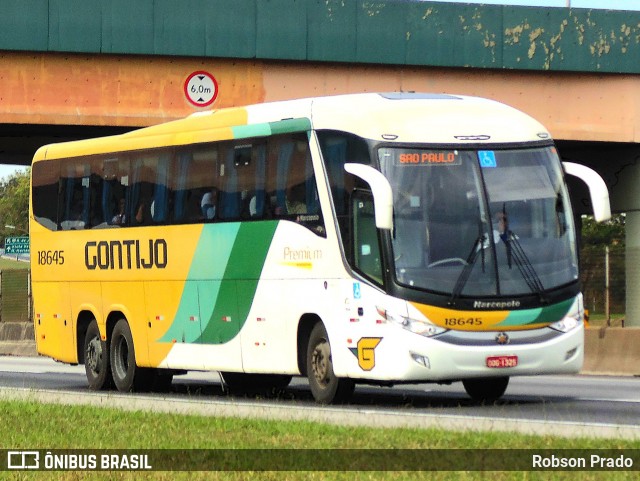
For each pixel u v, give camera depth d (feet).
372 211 93.91
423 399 105.81
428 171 94.63
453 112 97.35
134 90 159.43
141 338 119.03
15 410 90.17
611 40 164.45
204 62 159.84
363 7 159.12
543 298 94.58
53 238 130.82
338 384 97.81
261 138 105.40
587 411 91.04
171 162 115.96
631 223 180.96
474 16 161.38
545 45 162.71
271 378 122.72
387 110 96.43
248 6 158.10
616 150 182.09
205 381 139.54
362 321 94.48
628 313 171.22
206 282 111.04
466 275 93.35
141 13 157.28
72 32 156.87
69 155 129.39
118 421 82.07
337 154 97.40
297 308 100.94
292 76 160.86
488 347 92.94
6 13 156.35
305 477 57.62
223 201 109.29
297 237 100.83
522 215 95.61
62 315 129.90
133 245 119.75
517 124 98.22
